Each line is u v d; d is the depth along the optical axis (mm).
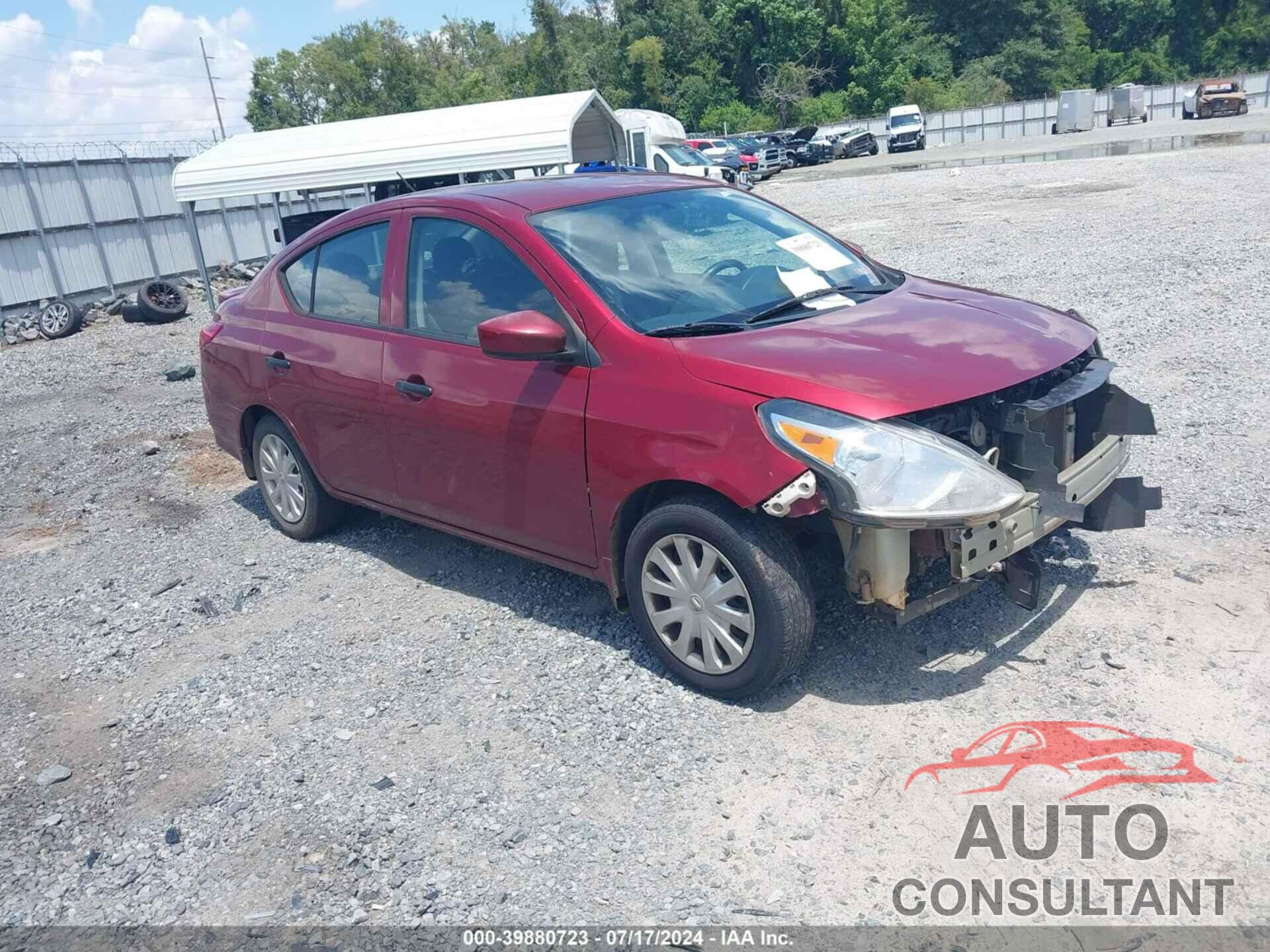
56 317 16422
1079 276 10422
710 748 3424
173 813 3451
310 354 5141
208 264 22156
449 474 4492
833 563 3859
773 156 41000
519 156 14852
